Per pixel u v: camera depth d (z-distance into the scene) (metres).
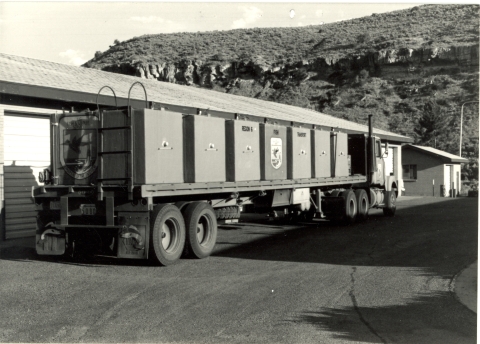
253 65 92.94
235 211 13.32
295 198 15.24
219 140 11.84
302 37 105.88
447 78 74.44
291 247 12.30
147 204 9.73
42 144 14.47
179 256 10.37
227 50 102.69
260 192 13.73
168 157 10.38
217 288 8.05
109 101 14.09
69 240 10.74
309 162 15.88
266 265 10.01
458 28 85.88
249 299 7.38
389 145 36.41
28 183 14.06
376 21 105.38
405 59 79.44
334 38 99.19
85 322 6.42
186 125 10.94
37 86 12.31
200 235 11.19
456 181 44.88
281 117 22.36
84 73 18.47
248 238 13.98
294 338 5.76
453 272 9.21
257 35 110.31
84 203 10.29
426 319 6.46
